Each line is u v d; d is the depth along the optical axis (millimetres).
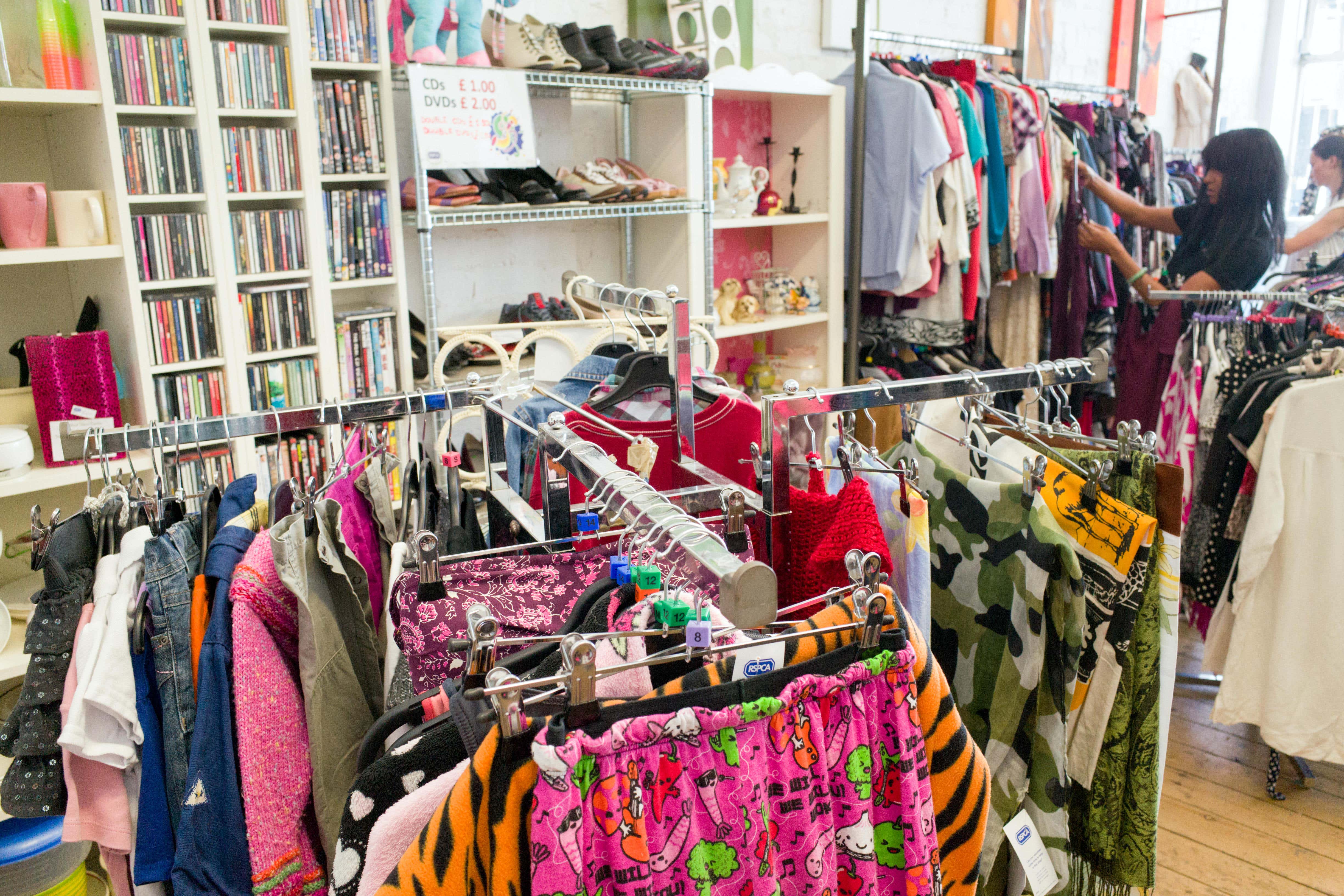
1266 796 2225
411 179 2480
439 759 758
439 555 991
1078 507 1256
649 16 3123
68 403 1839
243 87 2117
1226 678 2150
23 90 1812
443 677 924
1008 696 1185
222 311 2145
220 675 957
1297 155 6434
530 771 647
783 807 740
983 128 3383
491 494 1364
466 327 1870
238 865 974
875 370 3604
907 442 1329
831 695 766
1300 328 2811
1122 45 5176
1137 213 3531
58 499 2191
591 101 3100
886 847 817
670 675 786
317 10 2217
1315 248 3564
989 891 1322
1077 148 3672
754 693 712
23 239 1870
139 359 2025
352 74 2395
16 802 997
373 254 2412
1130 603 1239
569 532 1124
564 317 2693
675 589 761
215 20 2072
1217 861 1996
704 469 1130
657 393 1578
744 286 3725
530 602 958
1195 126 5711
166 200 2037
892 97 3254
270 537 991
